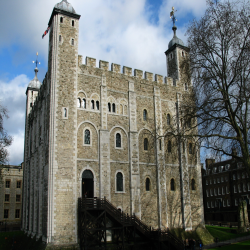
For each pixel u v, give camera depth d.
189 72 23.84
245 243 32.22
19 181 60.03
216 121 21.91
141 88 34.69
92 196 28.33
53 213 25.48
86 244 23.64
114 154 30.66
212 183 72.31
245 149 20.45
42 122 33.94
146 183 32.34
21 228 44.62
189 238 32.59
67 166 27.16
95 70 31.58
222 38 22.00
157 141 34.03
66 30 30.41
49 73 29.95
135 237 27.05
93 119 30.11
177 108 36.97
